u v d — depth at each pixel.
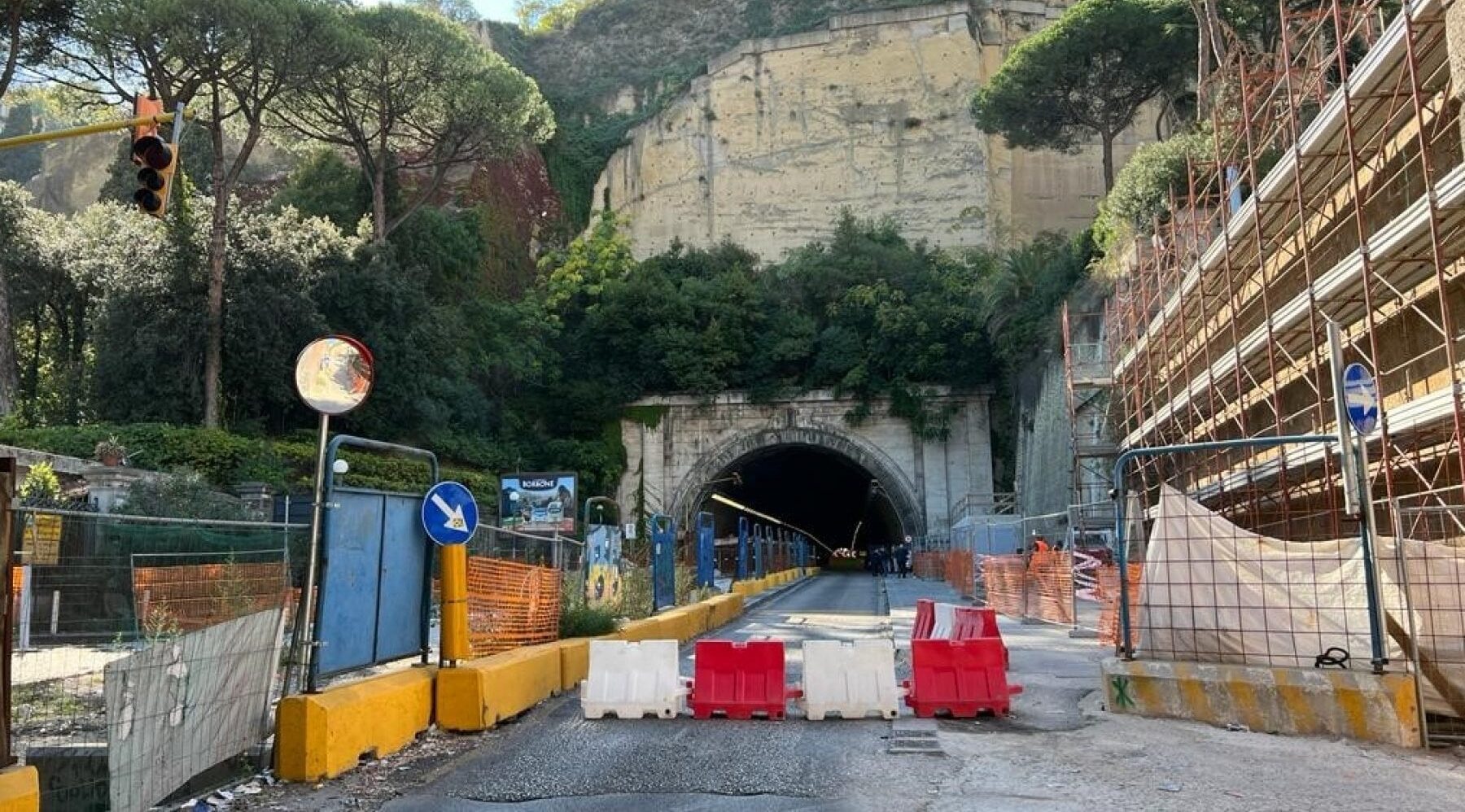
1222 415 23.94
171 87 36.38
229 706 6.25
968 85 70.88
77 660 5.17
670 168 72.75
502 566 10.20
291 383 38.25
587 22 86.06
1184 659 9.01
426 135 50.81
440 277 54.53
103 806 4.98
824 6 79.88
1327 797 6.00
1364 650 8.20
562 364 59.41
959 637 11.57
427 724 8.20
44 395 43.56
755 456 59.03
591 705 9.08
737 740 7.96
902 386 54.91
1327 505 18.00
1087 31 45.38
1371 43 17.52
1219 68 35.78
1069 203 70.69
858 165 70.94
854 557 94.25
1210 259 23.64
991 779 6.48
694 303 59.22
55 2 33.59
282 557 6.99
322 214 54.00
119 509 20.98
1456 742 7.48
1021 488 47.47
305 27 37.06
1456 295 15.49
